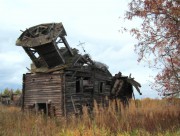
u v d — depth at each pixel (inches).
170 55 634.2
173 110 771.4
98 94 1273.4
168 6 602.2
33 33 1125.7
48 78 1137.4
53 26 1082.7
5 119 724.7
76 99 1146.0
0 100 1846.7
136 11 632.4
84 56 1188.5
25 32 1125.7
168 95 653.9
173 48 631.2
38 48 1088.2
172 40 621.9
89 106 1206.9
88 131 538.0
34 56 1159.0
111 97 1379.2
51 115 1095.0
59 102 1095.0
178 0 602.9
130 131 552.7
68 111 1095.0
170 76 636.7
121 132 550.0
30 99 1189.7
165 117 703.1
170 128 576.4
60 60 1117.1
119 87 1391.5
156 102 956.6
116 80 1411.2
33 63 1176.8
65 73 1106.7
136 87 1379.2
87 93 1215.6
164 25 615.5
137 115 752.3
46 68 1151.6
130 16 636.7
